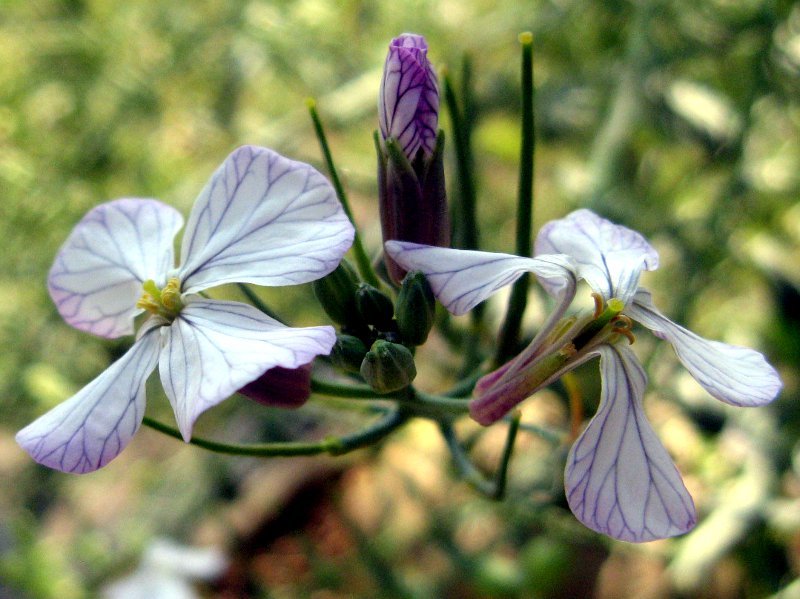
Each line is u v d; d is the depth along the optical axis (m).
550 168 0.20
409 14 0.18
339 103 0.18
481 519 0.18
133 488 0.21
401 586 0.16
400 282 0.09
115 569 0.18
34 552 0.16
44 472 0.20
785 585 0.16
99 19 0.18
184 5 0.19
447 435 0.09
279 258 0.07
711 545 0.14
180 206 0.18
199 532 0.21
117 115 0.18
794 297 0.16
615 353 0.07
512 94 0.18
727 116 0.17
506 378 0.08
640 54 0.16
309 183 0.08
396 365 0.08
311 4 0.18
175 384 0.07
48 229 0.18
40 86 0.18
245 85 0.20
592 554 0.19
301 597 0.19
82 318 0.08
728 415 0.15
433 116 0.08
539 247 0.08
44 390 0.14
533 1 0.18
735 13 0.16
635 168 0.18
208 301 0.08
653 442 0.07
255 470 0.22
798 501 0.15
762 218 0.17
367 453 0.17
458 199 0.10
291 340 0.07
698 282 0.15
